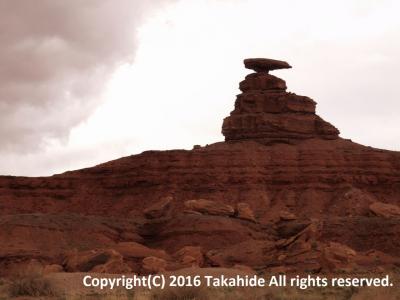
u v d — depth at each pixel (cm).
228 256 11281
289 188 16200
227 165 16412
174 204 16025
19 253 11219
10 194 16838
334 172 16312
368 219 13462
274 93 17938
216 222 13188
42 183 17000
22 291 6731
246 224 13412
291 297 6400
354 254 9962
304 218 13050
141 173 16700
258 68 18412
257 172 16325
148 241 13400
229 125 17700
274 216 15088
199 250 10969
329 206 15750
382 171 16400
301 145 17125
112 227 13338
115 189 16825
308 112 17750
